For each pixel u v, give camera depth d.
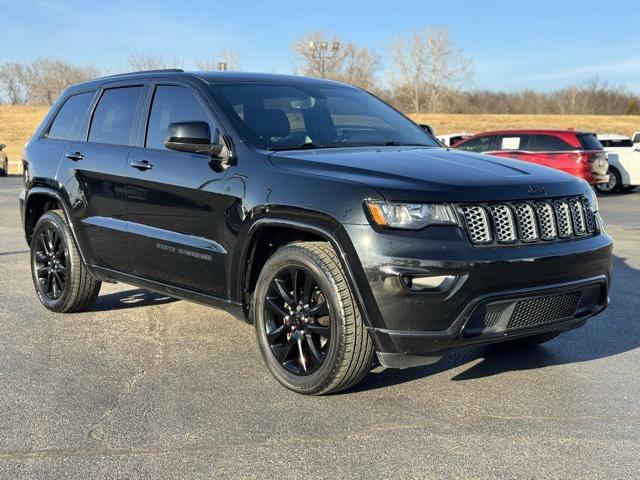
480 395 4.11
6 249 9.13
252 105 4.78
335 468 3.22
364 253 3.66
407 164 4.05
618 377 4.40
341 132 4.91
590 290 4.14
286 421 3.74
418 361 3.79
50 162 5.83
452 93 76.44
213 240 4.46
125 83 5.48
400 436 3.55
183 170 4.64
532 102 79.69
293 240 4.36
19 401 4.02
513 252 3.73
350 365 3.85
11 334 5.33
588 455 3.33
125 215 5.11
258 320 4.27
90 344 5.09
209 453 3.38
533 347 5.00
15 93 81.44
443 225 3.65
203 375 4.44
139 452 3.39
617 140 21.48
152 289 5.10
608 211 14.39
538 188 3.93
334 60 65.31
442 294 3.61
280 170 4.13
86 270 5.69
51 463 3.28
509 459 3.29
